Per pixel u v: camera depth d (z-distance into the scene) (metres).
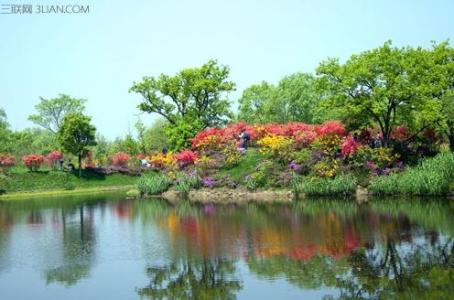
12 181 57.03
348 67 40.09
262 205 35.84
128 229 27.06
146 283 16.69
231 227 26.45
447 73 40.47
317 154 41.12
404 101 39.66
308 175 40.62
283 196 39.47
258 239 22.89
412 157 40.53
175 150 58.44
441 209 28.78
